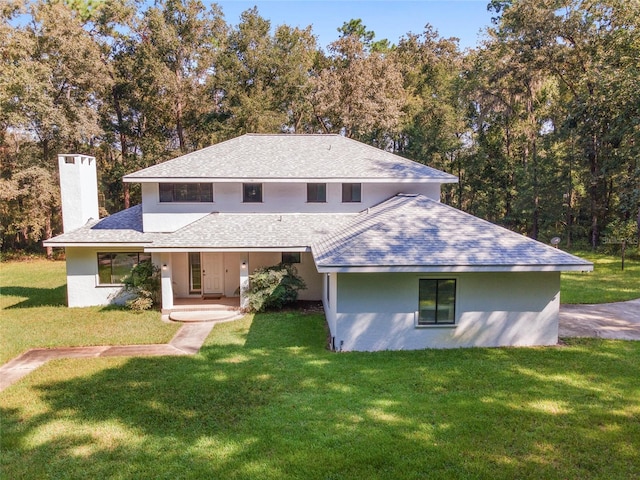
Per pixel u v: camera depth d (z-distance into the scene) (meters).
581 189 31.44
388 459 6.12
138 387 8.81
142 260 16.89
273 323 13.82
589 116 25.31
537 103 32.34
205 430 7.01
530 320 11.31
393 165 17.73
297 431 6.91
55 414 7.66
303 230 15.91
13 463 6.19
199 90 33.53
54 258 32.28
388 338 11.18
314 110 35.88
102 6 32.94
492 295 11.21
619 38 24.23
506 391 8.34
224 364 10.09
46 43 29.34
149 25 31.83
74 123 29.67
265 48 35.06
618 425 7.02
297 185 17.11
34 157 30.19
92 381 9.17
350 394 8.27
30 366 10.23
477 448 6.39
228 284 17.50
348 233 12.88
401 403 7.84
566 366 9.69
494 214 36.22
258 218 16.75
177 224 16.89
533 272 11.20
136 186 37.56
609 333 12.36
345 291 11.00
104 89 32.12
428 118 36.81
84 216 17.58
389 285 11.02
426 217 12.67
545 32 28.53
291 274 15.76
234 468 5.98
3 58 26.88
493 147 35.91
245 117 32.97
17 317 14.84
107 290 16.77
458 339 11.28
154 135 36.22
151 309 15.95
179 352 11.09
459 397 8.08
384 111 33.66
